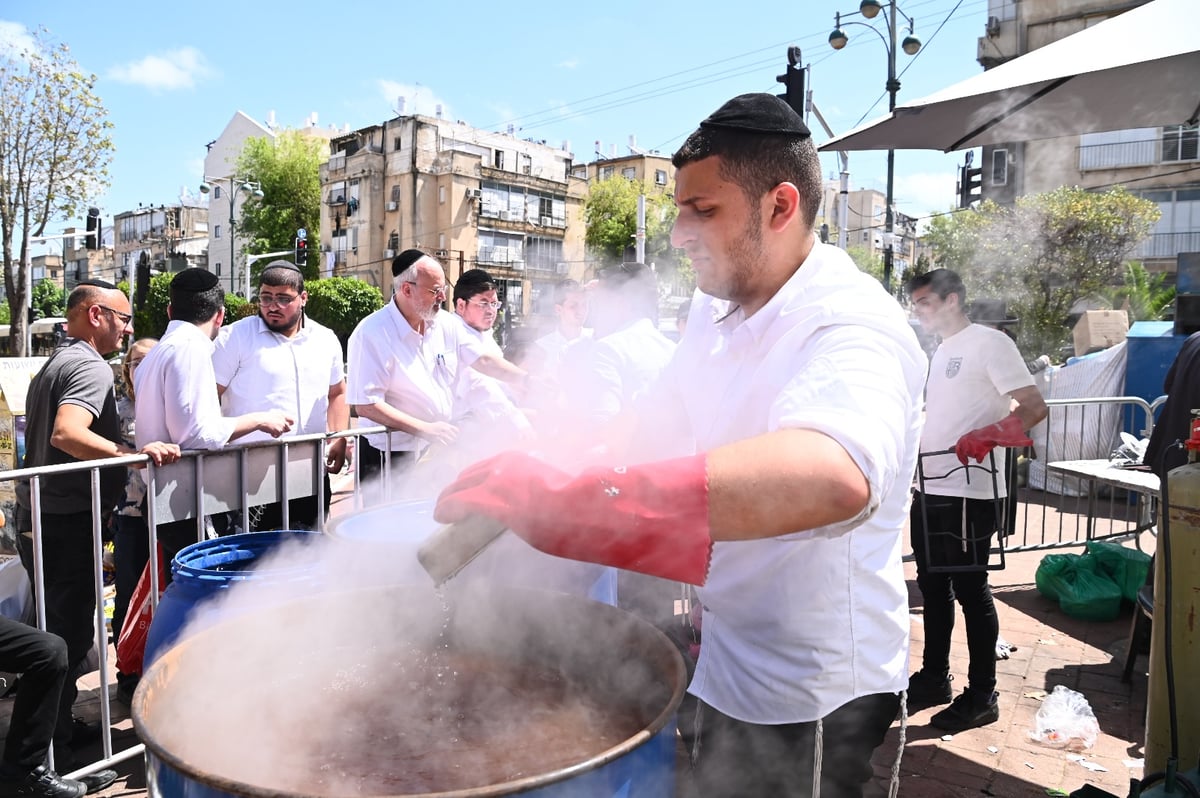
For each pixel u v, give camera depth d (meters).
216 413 3.12
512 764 1.03
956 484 3.04
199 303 3.14
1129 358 7.17
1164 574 1.99
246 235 55.91
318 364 4.10
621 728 1.14
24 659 2.42
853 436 0.82
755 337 1.21
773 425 0.96
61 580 2.91
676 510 0.76
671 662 1.11
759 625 1.28
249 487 3.27
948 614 3.23
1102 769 2.75
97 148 20.77
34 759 2.50
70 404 2.85
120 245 81.44
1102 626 4.14
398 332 3.92
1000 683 3.46
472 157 47.75
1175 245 18.56
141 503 3.14
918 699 3.26
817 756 1.23
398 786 0.97
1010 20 19.67
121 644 3.09
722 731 1.35
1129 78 2.86
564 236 54.66
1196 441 1.99
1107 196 15.38
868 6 12.51
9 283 20.55
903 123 3.30
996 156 17.30
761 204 1.13
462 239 47.69
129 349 4.37
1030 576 4.99
